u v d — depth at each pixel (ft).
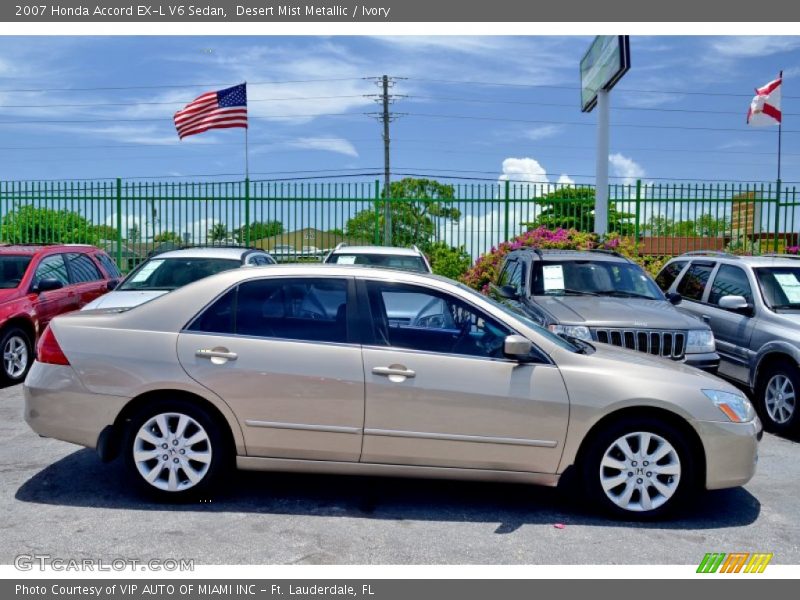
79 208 53.78
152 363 15.38
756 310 25.45
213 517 15.06
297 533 14.39
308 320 15.70
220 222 52.80
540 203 51.70
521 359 15.35
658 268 44.70
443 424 15.12
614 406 15.08
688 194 50.49
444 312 15.84
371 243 52.60
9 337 28.27
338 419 15.19
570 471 15.38
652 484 15.30
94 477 17.39
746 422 15.52
